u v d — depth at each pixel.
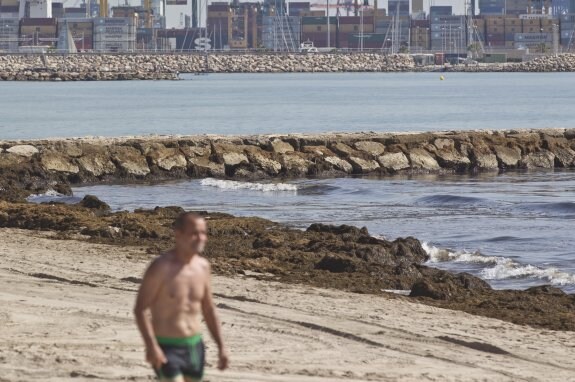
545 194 99.25
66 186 91.38
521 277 53.78
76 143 110.69
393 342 33.47
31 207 70.00
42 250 53.78
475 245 66.19
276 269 49.19
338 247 54.72
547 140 129.38
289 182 109.88
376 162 120.06
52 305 37.97
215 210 84.56
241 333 34.12
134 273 46.47
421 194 98.06
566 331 37.19
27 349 30.61
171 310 19.97
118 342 32.00
